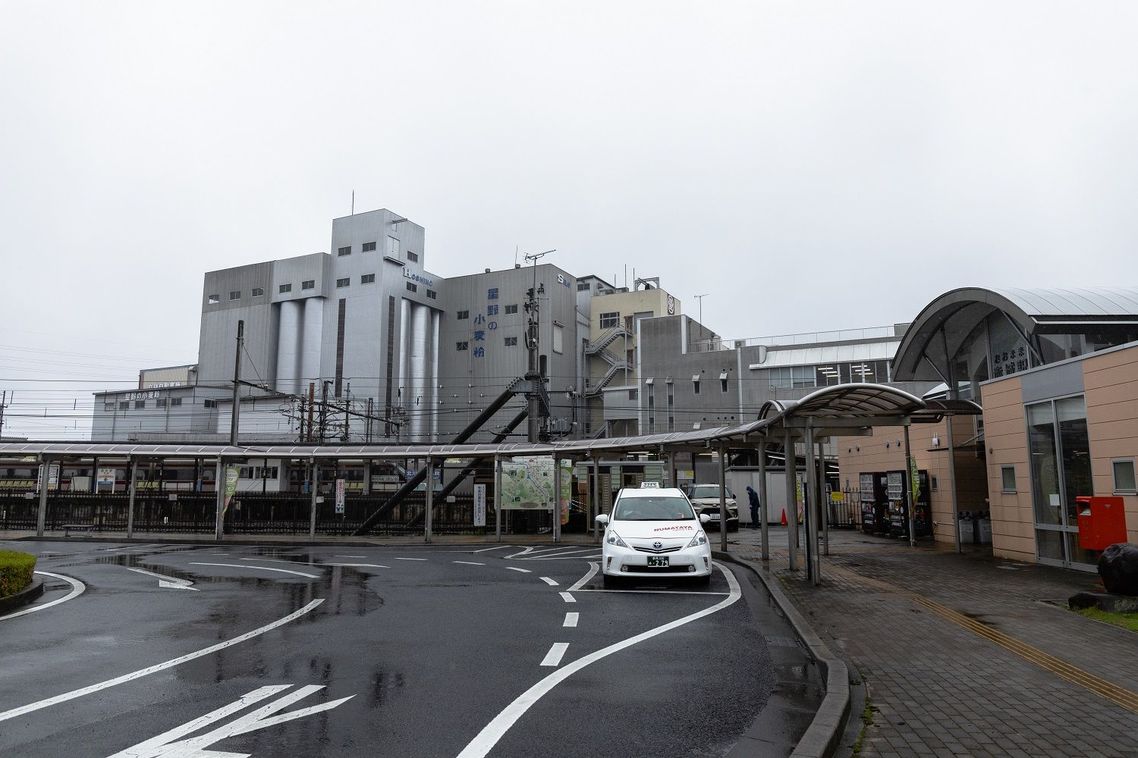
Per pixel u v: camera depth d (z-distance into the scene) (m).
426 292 73.75
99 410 76.56
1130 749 4.53
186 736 4.85
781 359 55.91
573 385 73.12
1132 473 11.80
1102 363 12.54
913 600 10.22
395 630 8.51
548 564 15.90
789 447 13.94
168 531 26.53
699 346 62.44
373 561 16.83
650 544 11.72
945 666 6.62
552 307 70.62
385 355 68.31
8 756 4.46
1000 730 4.91
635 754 4.51
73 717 5.27
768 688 6.01
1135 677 6.21
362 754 4.51
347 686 6.09
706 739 4.78
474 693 5.86
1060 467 13.71
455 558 17.48
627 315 74.75
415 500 27.11
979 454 18.17
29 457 26.84
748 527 30.19
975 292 18.88
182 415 73.12
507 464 22.53
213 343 75.38
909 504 19.56
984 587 11.44
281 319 72.50
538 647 7.55
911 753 4.51
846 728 5.01
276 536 25.06
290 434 62.88
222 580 13.41
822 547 18.73
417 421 70.50
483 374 72.25
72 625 9.03
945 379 23.31
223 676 6.45
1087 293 17.61
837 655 7.04
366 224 70.38
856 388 10.47
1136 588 9.13
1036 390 14.46
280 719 5.20
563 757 4.46
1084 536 11.79
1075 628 8.27
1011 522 15.42
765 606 10.10
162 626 8.91
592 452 22.06
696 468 35.84
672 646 7.58
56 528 26.80
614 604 10.29
